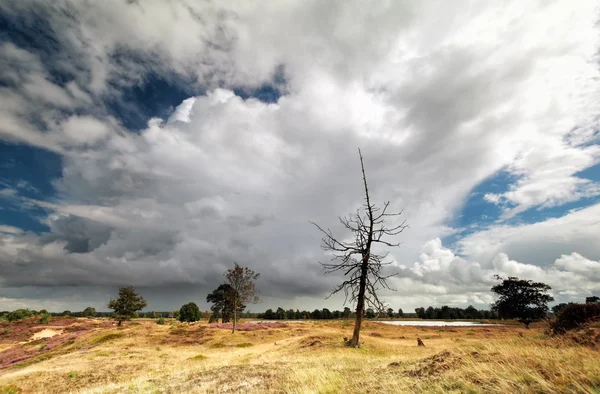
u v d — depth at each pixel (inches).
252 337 1491.1
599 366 195.5
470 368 255.4
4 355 1379.2
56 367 858.8
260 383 393.7
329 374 392.2
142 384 520.4
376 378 328.8
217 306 2866.6
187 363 844.6
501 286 1879.9
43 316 2518.5
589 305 433.7
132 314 2389.3
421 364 350.3
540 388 181.9
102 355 1051.3
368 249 917.8
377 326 2171.5
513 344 358.6
